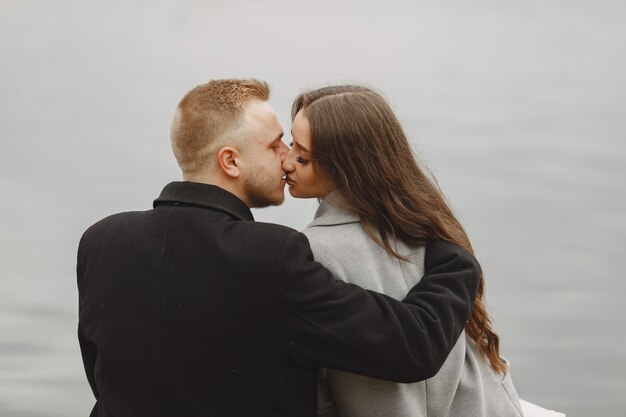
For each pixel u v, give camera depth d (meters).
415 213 2.99
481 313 3.12
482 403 3.07
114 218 2.96
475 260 2.98
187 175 2.94
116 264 2.84
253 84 2.97
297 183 3.02
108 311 2.81
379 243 2.94
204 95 2.93
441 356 2.76
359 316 2.71
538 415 3.64
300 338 2.73
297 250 2.74
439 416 2.97
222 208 2.83
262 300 2.72
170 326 2.75
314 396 2.78
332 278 2.78
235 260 2.73
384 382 2.86
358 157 2.96
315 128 2.96
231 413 2.74
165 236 2.81
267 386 2.73
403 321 2.74
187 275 2.76
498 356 3.20
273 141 2.96
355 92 3.03
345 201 2.99
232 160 2.90
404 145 3.04
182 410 2.74
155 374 2.75
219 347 2.73
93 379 3.02
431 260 2.96
